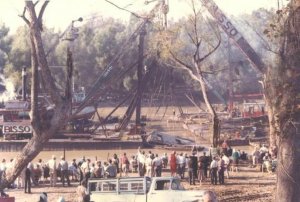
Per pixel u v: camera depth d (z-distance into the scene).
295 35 13.55
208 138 76.19
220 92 113.19
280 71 13.68
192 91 109.12
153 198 23.23
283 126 13.58
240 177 41.06
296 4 13.50
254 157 47.31
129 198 23.52
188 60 73.38
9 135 76.56
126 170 42.69
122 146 75.06
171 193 23.11
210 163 40.03
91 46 124.44
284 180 13.54
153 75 82.25
